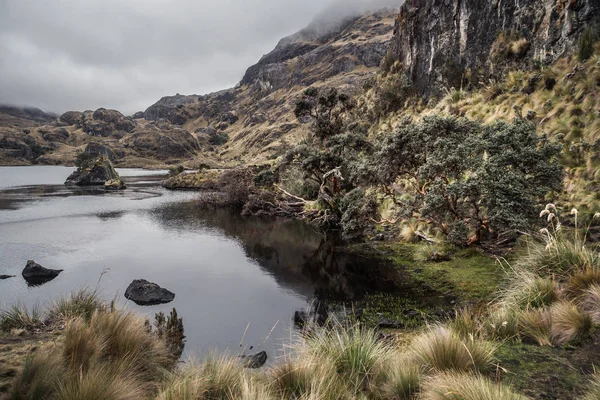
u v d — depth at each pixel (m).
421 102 38.56
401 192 21.30
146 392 4.00
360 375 4.23
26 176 96.31
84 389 3.07
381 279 12.49
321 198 27.12
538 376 3.83
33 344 4.77
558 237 7.10
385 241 17.98
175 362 5.65
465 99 26.08
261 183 36.56
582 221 11.08
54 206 37.38
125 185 64.94
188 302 11.43
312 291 12.11
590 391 3.31
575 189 12.80
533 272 6.33
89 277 14.35
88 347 4.24
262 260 16.81
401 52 49.72
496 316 5.49
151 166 193.38
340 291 11.81
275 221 28.27
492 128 13.36
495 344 4.71
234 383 3.88
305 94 39.00
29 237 22.44
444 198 12.59
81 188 61.09
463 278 11.00
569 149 14.07
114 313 5.23
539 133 16.33
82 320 5.12
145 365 4.81
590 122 14.70
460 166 12.44
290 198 33.34
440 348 4.18
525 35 27.78
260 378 4.20
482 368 3.99
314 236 22.05
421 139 14.68
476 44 33.81
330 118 39.88
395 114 40.72
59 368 3.50
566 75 18.16
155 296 11.73
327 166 25.81
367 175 16.95
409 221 18.36
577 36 20.69
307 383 3.83
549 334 4.76
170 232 24.17
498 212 10.45
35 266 14.61
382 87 45.41
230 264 16.23
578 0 21.38
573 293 5.35
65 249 19.33
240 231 24.39
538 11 27.00
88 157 79.19
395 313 9.29
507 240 12.88
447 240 14.21
